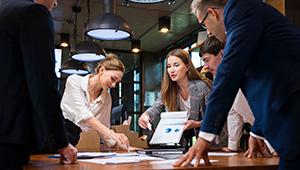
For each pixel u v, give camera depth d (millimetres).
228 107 1067
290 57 1021
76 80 2422
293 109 959
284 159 968
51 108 1191
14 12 1200
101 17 3830
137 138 3311
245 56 1066
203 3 1309
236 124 1987
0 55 1154
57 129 1211
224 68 1082
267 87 1041
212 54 2039
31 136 1203
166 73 2385
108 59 2490
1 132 1113
